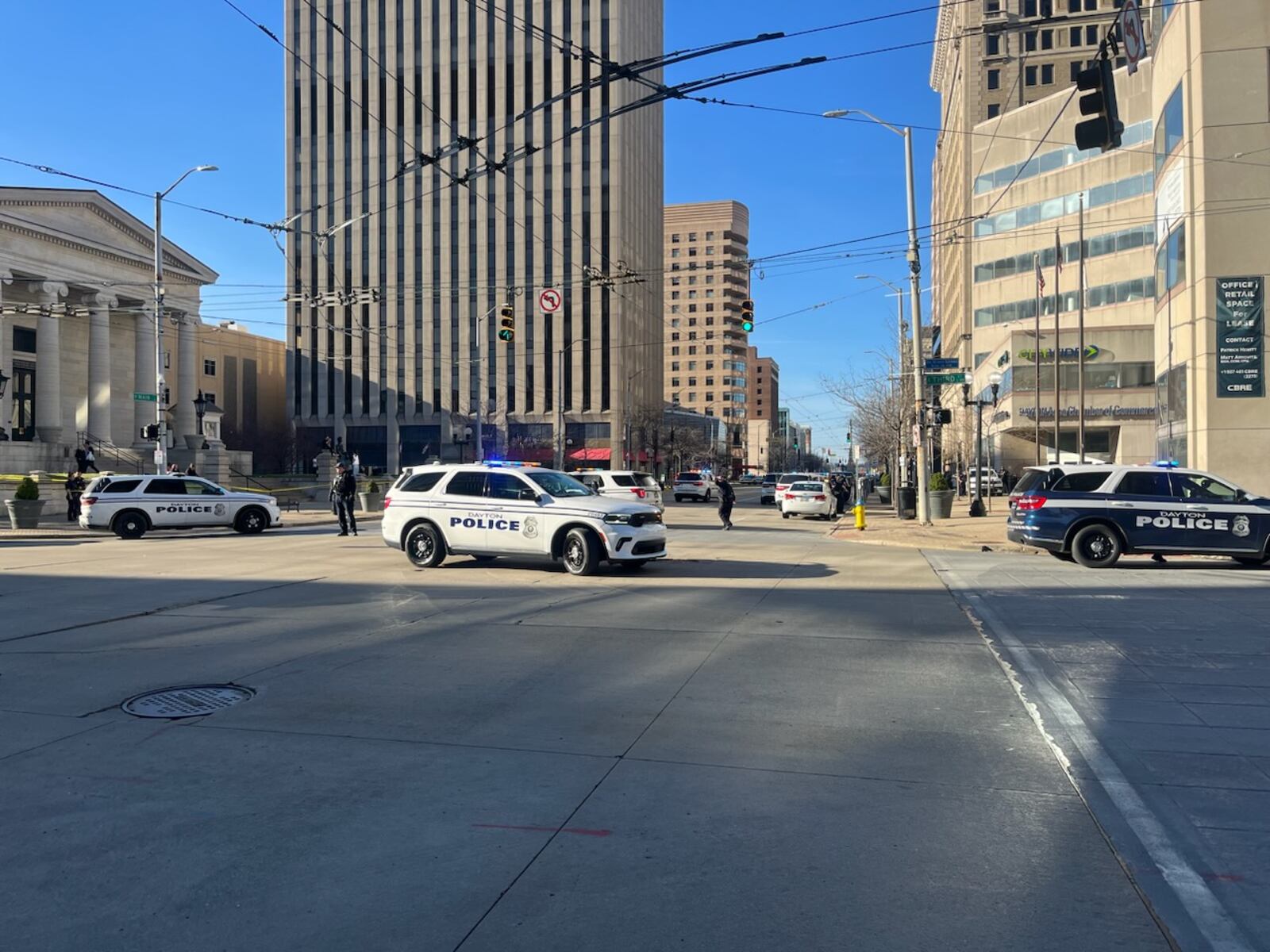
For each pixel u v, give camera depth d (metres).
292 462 79.31
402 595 12.65
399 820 4.68
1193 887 3.95
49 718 6.55
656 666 8.26
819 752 5.83
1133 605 12.06
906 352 43.88
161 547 20.64
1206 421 24.14
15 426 51.66
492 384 78.56
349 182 74.44
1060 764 5.61
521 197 76.81
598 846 4.36
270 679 7.73
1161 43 27.75
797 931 3.55
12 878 4.02
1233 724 6.48
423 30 72.50
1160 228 28.19
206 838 4.45
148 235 53.12
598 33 71.06
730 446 119.12
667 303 120.88
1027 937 3.51
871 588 13.66
